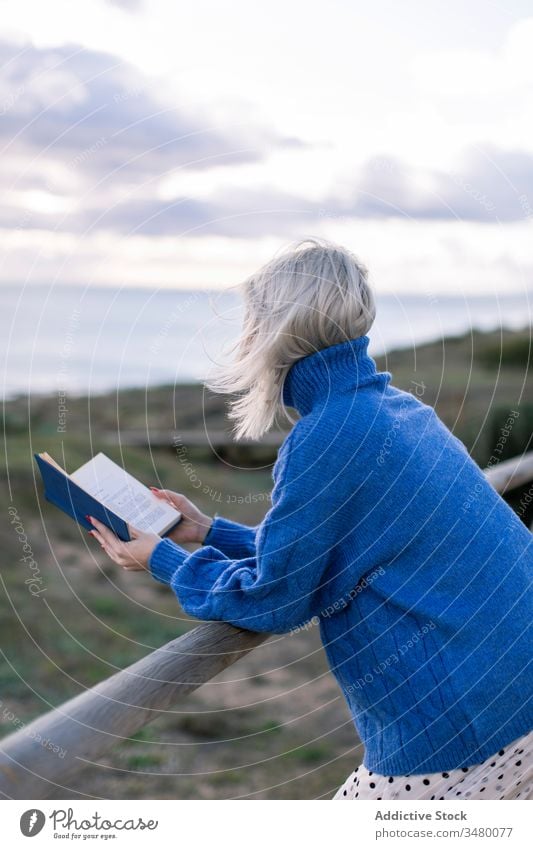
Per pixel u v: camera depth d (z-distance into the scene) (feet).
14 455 21.20
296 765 10.79
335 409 4.41
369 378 4.60
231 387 4.98
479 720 4.17
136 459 22.31
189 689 4.32
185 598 4.99
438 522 4.28
